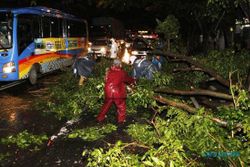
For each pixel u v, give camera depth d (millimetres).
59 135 7195
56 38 15750
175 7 18547
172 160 4598
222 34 22281
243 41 24359
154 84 9109
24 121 8570
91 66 11148
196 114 5660
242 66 10625
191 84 10875
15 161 6117
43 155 6238
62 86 10977
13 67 12070
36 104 10133
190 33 24281
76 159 5953
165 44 12453
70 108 9141
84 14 33344
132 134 6793
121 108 7816
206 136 5457
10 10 12016
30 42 13008
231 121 5680
